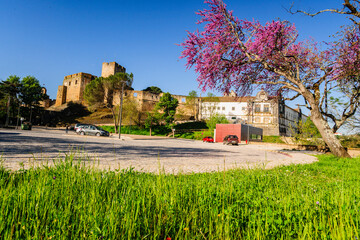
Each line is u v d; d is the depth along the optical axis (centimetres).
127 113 5922
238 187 349
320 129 1302
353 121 1639
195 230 189
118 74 6744
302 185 422
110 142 1964
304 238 169
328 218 198
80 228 168
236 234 185
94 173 328
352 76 1234
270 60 1202
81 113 8425
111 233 159
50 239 155
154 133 6131
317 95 1345
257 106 6431
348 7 1033
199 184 350
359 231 172
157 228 179
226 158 1171
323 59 1293
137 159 867
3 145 1017
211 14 1066
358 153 2025
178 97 7981
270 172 598
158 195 231
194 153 1377
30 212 182
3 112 6394
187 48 1069
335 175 662
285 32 1160
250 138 5144
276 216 216
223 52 1073
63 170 321
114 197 224
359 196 302
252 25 1101
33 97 7788
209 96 7131
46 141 1445
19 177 303
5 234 151
